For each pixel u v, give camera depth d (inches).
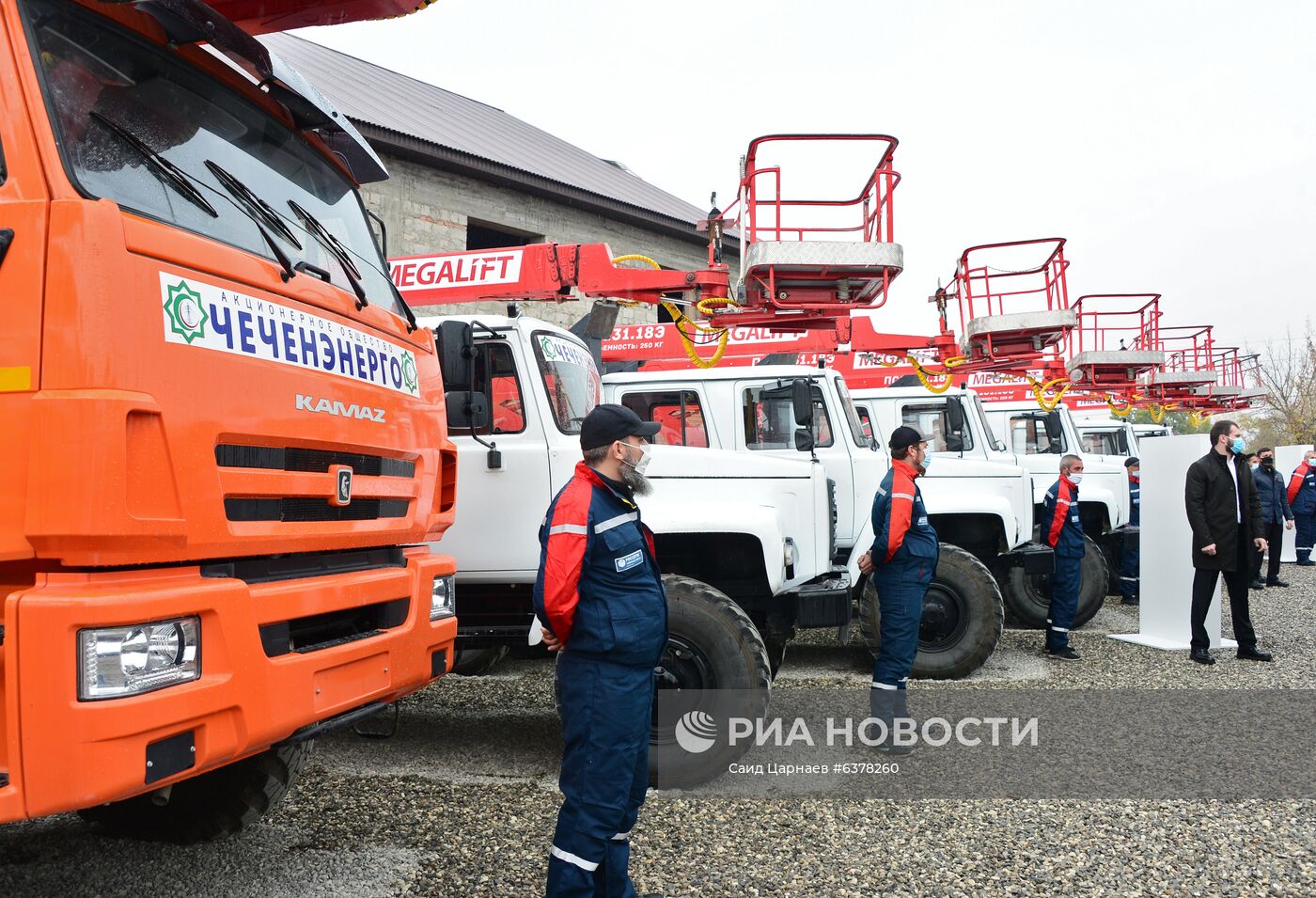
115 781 76.5
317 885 124.4
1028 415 434.9
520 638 184.9
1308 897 124.8
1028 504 299.9
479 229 527.8
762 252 247.9
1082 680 255.8
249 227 105.2
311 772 176.1
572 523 106.0
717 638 163.8
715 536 191.3
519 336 188.1
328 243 124.7
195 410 86.9
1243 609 286.4
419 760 184.9
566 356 202.4
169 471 83.6
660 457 199.8
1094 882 129.0
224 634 87.7
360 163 145.4
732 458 202.1
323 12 123.0
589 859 102.5
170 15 95.5
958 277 447.5
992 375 531.2
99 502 76.1
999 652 301.0
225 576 92.1
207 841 135.3
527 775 175.2
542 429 185.8
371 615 119.1
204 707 84.4
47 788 74.2
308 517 105.3
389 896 121.3
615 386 266.8
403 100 557.3
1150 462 328.5
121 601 77.8
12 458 77.0
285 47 525.3
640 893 123.7
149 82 99.5
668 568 198.5
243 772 130.3
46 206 79.3
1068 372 529.0
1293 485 584.1
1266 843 142.8
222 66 111.4
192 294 88.4
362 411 115.3
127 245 81.6
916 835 145.2
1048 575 341.4
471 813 152.8
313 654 100.6
